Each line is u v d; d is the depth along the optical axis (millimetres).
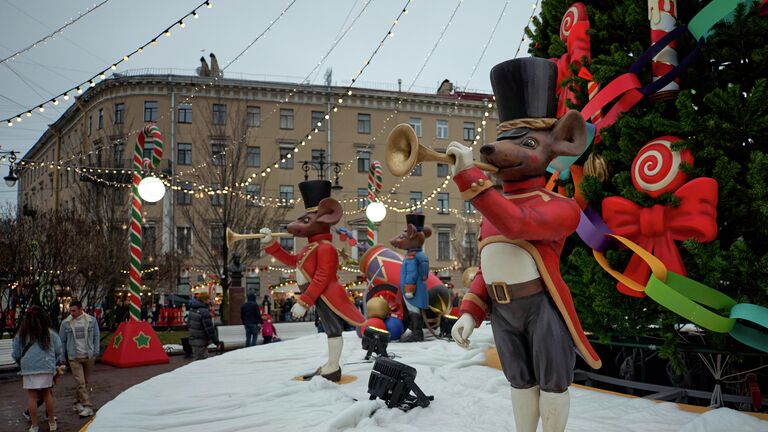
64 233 15297
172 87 33938
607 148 5180
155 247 26234
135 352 11336
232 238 6309
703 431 3645
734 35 4438
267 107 36625
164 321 23656
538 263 3047
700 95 4828
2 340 12875
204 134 33969
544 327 3039
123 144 28344
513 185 3178
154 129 11086
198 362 7820
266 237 6281
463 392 5309
